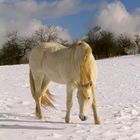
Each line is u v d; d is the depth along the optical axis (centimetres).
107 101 1238
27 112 1035
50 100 1091
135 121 854
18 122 865
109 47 6450
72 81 848
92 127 792
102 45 6419
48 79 986
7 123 848
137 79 1909
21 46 6850
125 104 1152
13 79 2083
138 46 6694
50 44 979
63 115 987
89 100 766
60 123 854
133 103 1169
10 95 1426
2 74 2381
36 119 925
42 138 684
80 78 773
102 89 1578
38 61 974
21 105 1166
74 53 830
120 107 1087
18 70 2648
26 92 1533
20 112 1033
